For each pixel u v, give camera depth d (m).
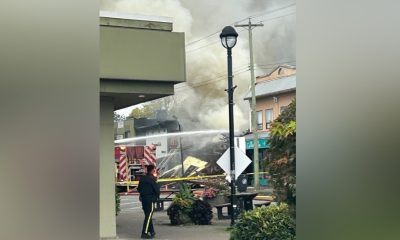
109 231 9.01
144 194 8.91
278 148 7.49
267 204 8.62
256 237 7.47
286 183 7.43
